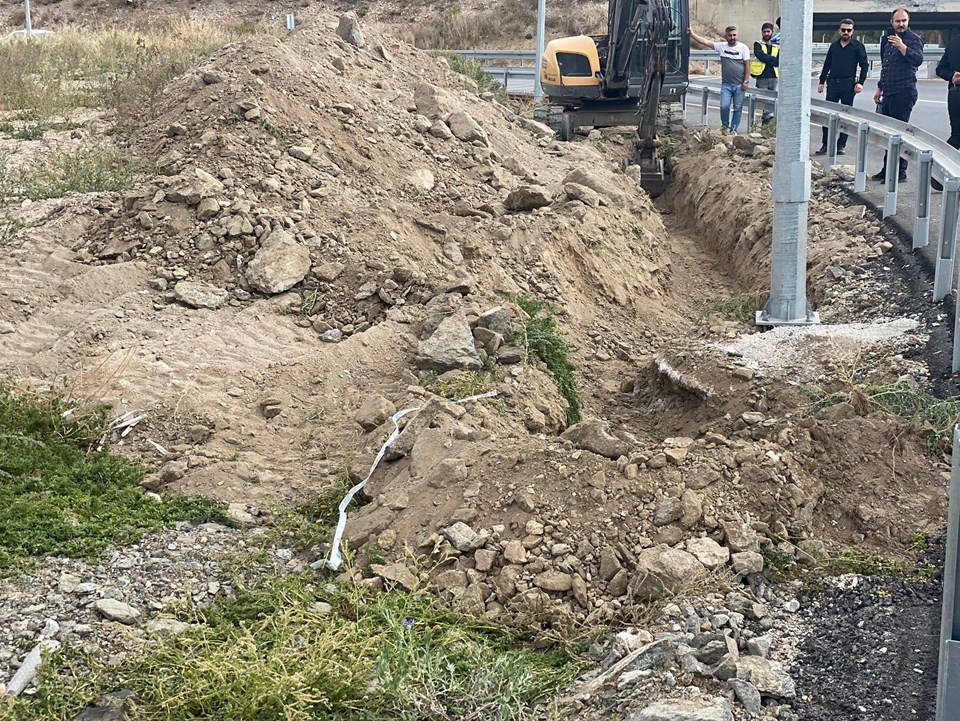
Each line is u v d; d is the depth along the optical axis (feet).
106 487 20.30
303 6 142.61
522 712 14.17
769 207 40.98
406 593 17.28
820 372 25.64
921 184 31.99
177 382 23.66
